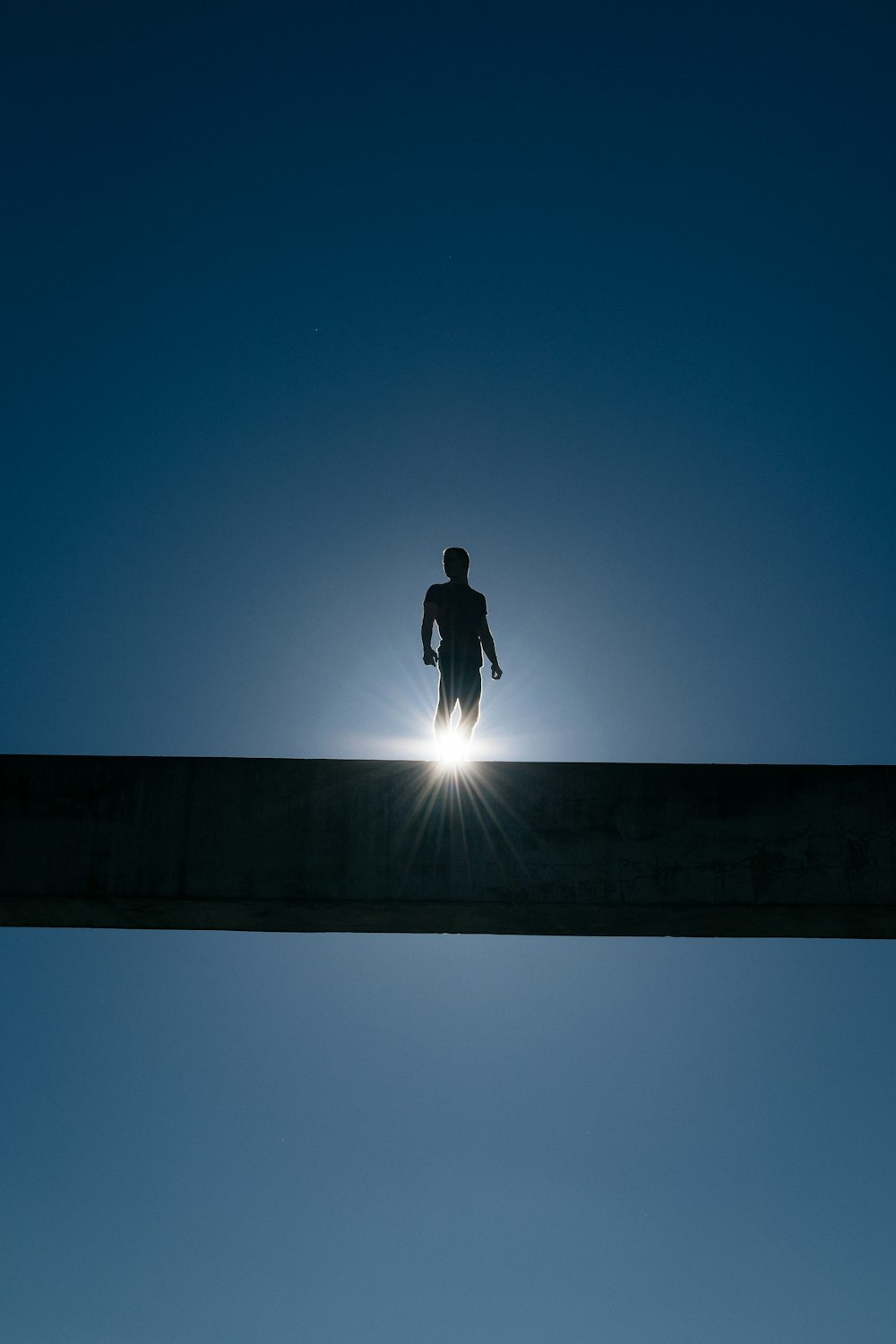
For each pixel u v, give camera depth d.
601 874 8.85
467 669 10.16
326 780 9.09
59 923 9.38
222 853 8.95
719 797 8.97
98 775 9.12
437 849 8.93
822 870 8.80
